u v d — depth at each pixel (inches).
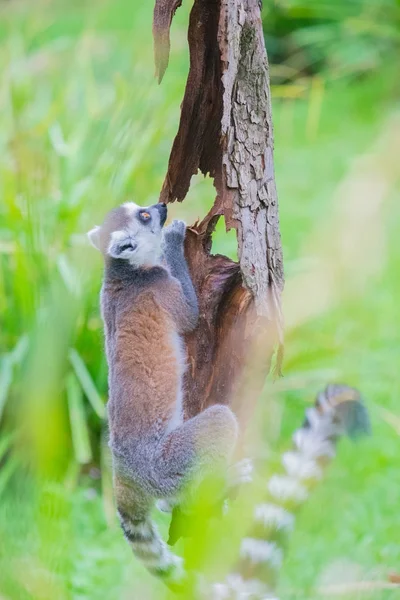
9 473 410.6
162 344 327.0
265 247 293.1
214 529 324.2
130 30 866.8
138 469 325.1
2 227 522.9
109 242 353.7
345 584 354.0
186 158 305.9
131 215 359.3
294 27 968.3
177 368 324.8
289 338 496.1
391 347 558.3
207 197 580.7
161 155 582.9
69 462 470.3
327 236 491.8
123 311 340.8
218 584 300.5
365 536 410.6
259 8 281.9
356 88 934.4
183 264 328.5
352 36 934.4
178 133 302.2
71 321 250.7
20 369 451.5
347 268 487.5
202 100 295.1
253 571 299.1
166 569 322.3
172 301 326.0
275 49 963.3
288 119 883.4
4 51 678.5
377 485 447.5
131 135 534.6
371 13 939.3
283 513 302.2
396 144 493.4
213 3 284.0
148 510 326.0
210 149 304.5
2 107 597.6
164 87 646.5
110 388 340.5
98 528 437.1
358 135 836.6
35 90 656.4
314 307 481.4
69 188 512.7
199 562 314.8
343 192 488.7
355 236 484.1
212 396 317.7
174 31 793.6
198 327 319.6
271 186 293.1
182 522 318.3
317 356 523.2
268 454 449.7
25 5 837.8
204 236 326.0
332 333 550.9
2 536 349.4
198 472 310.8
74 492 460.4
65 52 719.7
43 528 284.8
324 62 960.9
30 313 468.8
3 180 518.3
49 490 284.8
